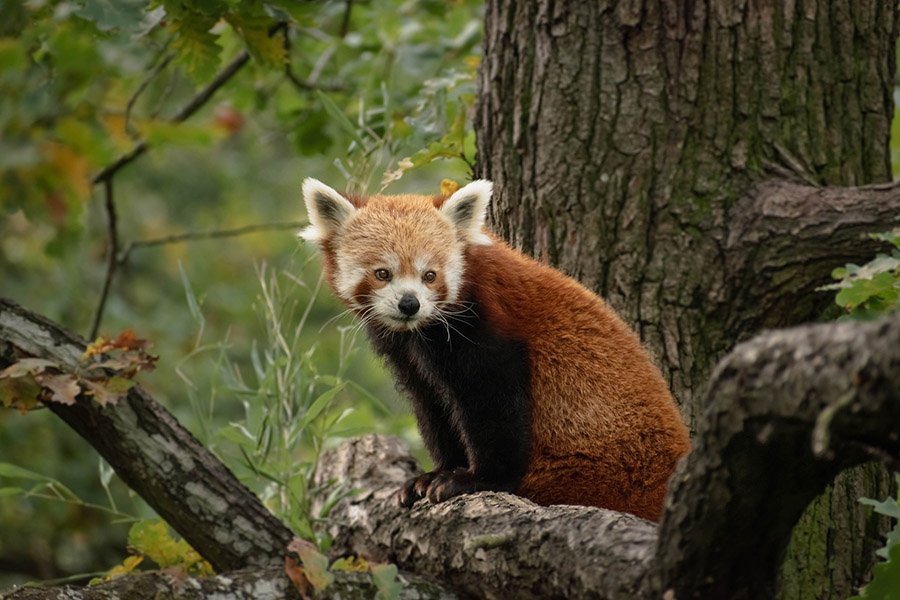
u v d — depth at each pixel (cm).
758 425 489
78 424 798
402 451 998
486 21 972
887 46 926
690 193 875
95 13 834
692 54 884
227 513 801
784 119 882
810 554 847
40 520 1598
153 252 2053
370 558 853
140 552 847
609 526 639
